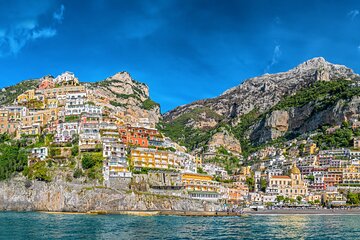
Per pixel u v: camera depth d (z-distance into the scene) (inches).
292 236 5797.2
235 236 5713.6
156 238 5374.0
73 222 7298.2
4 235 5536.4
